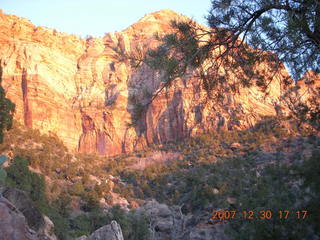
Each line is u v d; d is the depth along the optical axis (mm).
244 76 9555
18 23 145750
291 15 7727
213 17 9117
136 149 128125
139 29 167000
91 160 114875
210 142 105750
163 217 67875
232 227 20453
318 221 10695
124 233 54188
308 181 11016
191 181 86562
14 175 40031
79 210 68375
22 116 125375
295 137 84875
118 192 86000
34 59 136500
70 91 145875
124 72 150500
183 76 8992
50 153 96062
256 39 8664
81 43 166875
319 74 9414
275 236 11102
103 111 136125
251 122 104125
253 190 32906
